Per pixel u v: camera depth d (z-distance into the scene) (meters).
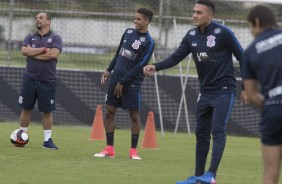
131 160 33.56
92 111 55.06
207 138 27.34
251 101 19.66
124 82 33.28
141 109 54.75
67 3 60.34
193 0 58.81
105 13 57.97
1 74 54.94
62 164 30.66
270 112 18.94
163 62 27.42
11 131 46.47
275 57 18.92
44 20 36.31
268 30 19.39
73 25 62.12
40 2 60.25
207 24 26.89
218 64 26.78
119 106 34.25
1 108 54.91
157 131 54.53
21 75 54.91
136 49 33.41
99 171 28.97
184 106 54.59
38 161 31.30
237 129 54.44
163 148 41.03
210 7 26.73
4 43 60.25
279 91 18.86
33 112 54.94
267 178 19.34
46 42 36.34
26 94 36.47
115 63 34.75
